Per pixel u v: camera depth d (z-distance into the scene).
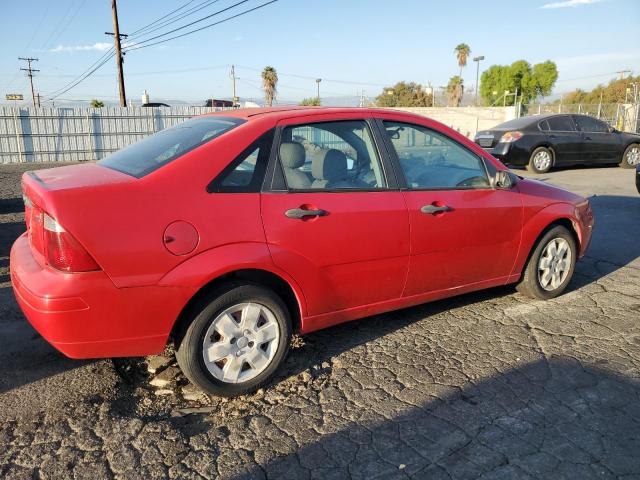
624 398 3.02
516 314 4.29
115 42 28.91
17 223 7.66
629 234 7.04
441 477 2.38
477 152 4.03
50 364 3.38
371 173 3.46
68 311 2.51
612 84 61.19
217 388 2.95
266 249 2.94
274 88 52.62
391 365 3.43
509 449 2.57
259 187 3.00
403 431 2.72
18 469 2.40
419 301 3.78
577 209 4.58
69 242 2.50
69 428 2.71
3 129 23.08
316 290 3.20
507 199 4.06
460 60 65.12
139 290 2.62
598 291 4.84
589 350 3.62
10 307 4.28
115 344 2.66
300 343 3.76
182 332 2.86
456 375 3.29
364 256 3.33
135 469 2.42
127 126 25.91
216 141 2.98
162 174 2.79
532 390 3.11
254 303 2.99
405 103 61.28
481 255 3.97
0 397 2.98
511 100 64.81
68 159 24.78
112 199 2.61
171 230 2.68
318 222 3.12
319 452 2.56
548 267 4.50
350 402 3.00
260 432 2.72
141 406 2.98
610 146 14.05
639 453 2.54
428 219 3.58
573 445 2.60
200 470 2.43
